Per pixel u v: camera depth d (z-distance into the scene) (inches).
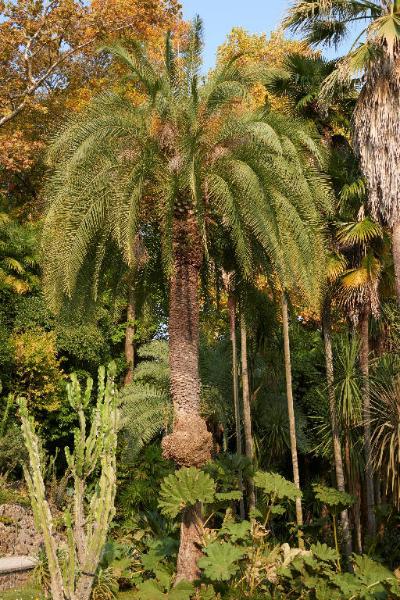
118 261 485.1
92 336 824.9
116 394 321.7
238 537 421.4
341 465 537.6
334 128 614.2
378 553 514.9
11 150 873.5
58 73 1003.3
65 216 417.7
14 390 734.5
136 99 869.2
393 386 460.8
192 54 457.7
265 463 713.6
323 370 703.1
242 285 556.1
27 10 874.8
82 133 421.4
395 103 474.9
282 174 425.7
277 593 421.1
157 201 453.1
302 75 577.3
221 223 481.7
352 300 533.3
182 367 449.1
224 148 432.1
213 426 730.8
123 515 679.7
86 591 302.0
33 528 564.1
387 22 462.6
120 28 899.4
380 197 488.7
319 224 475.2
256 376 707.4
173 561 479.5
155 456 727.7
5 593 434.0
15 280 797.2
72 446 827.4
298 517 559.2
